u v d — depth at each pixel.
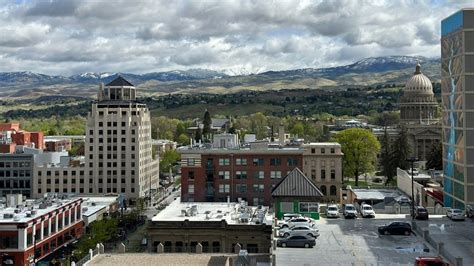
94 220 167.88
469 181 137.75
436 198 157.50
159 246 95.50
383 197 160.12
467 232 96.31
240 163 157.38
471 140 138.12
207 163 157.38
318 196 113.69
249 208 124.31
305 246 83.88
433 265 68.00
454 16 146.75
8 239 123.31
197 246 90.75
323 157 198.62
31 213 134.25
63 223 148.62
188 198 157.62
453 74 147.25
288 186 115.25
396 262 74.50
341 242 87.62
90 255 80.75
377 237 91.44
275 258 74.25
